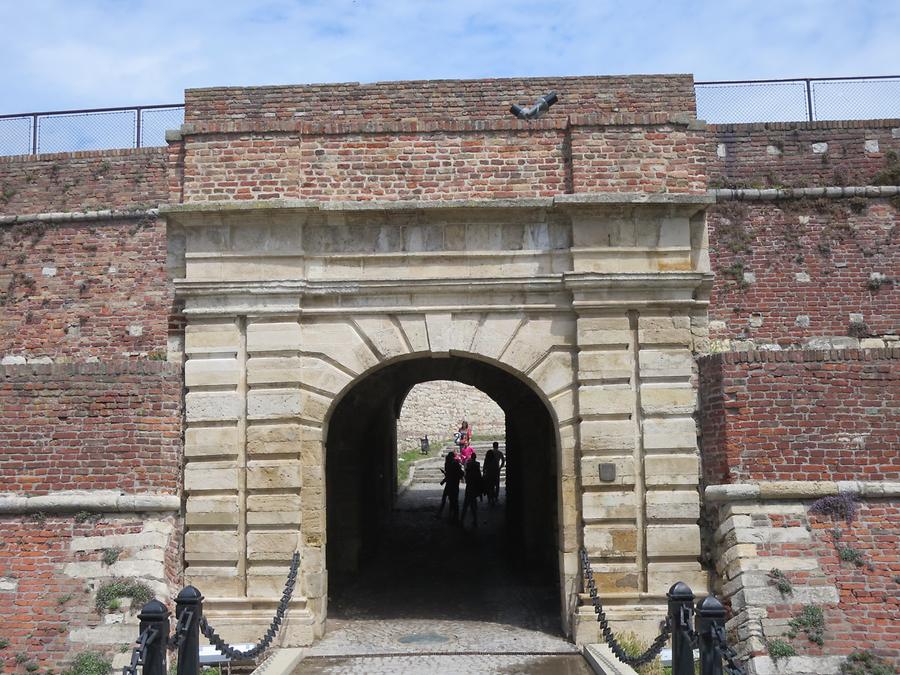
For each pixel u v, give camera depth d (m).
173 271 12.09
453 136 12.18
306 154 12.15
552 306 11.85
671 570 11.38
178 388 11.84
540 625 12.16
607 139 12.10
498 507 22.67
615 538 11.45
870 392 11.25
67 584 10.90
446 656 10.68
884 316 14.61
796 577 10.51
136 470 11.54
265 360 11.73
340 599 13.77
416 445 36.50
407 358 12.07
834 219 14.93
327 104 13.29
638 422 11.68
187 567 11.49
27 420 11.64
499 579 15.05
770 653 9.98
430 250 11.93
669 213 11.88
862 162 15.35
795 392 11.30
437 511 22.12
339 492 15.53
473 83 13.35
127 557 11.05
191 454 11.63
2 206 16.52
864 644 10.02
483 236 11.97
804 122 15.47
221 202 11.71
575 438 11.75
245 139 12.11
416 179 12.10
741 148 15.41
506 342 11.85
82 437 11.60
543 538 15.74
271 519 11.49
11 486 11.49
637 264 11.81
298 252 11.83
